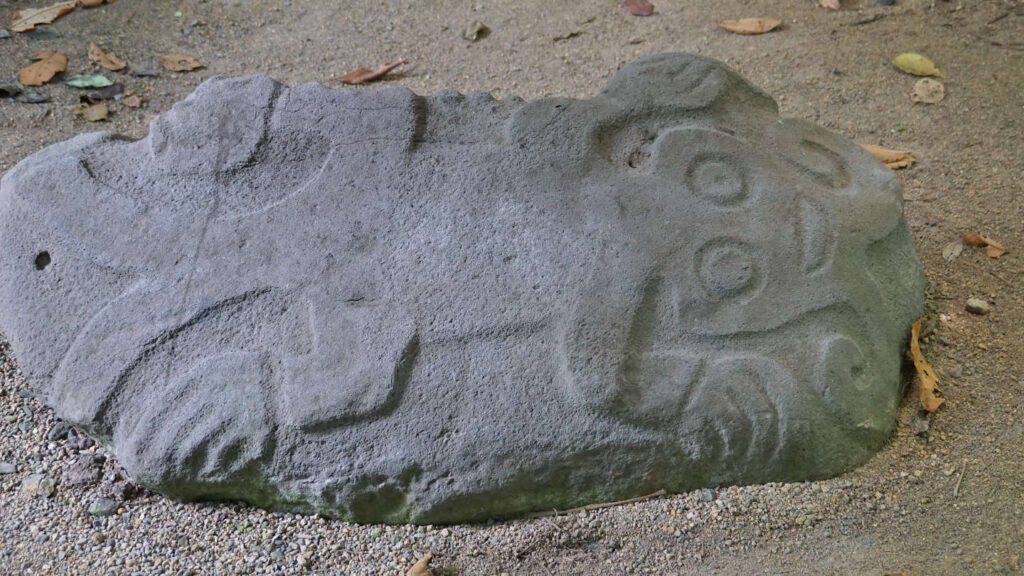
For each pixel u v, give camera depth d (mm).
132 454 2047
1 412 2391
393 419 1981
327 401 1973
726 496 2059
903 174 3227
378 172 2246
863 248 2248
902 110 3533
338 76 3756
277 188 2266
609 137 2357
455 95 2389
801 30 3994
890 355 2211
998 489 2117
